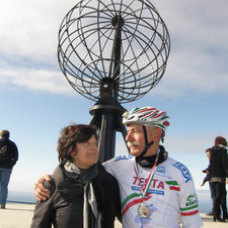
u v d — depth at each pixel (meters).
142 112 1.96
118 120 5.38
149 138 1.96
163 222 1.80
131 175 1.96
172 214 1.84
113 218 1.82
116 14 5.71
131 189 1.91
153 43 5.43
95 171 1.81
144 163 1.95
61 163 1.88
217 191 6.00
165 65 5.42
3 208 6.39
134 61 5.33
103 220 1.79
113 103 5.36
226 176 5.88
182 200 1.89
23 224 4.29
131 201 1.87
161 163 1.96
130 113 2.01
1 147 6.43
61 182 1.76
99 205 1.79
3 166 6.41
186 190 1.89
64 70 5.53
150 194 1.86
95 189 1.79
